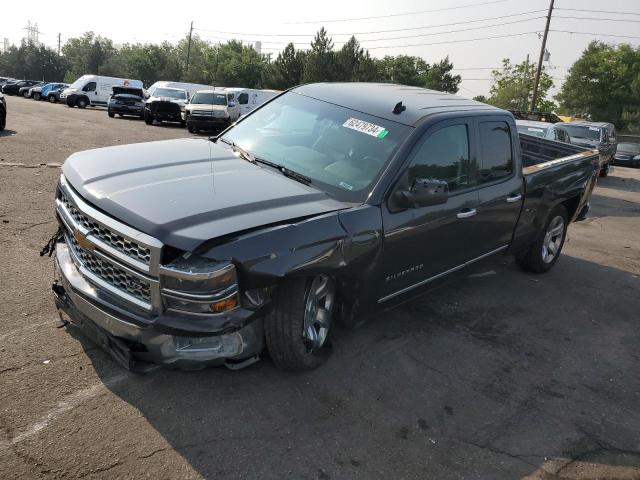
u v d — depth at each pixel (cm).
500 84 7288
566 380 413
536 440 335
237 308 297
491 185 483
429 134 408
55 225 605
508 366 422
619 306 585
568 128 2036
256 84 7206
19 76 10981
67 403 310
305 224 320
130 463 273
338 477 282
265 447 296
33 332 375
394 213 378
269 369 367
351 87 491
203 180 346
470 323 493
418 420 338
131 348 306
